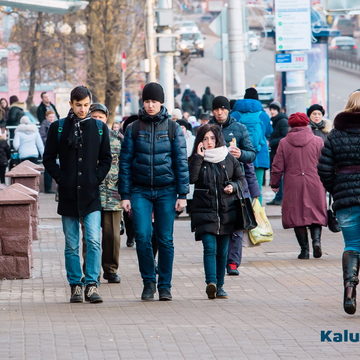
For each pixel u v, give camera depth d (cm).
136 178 3014
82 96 2977
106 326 2570
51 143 2991
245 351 2256
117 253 3453
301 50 6291
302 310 2831
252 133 4162
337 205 2712
